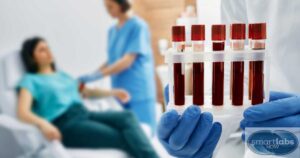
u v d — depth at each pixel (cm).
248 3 62
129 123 171
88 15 207
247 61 41
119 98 196
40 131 159
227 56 41
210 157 49
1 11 183
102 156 159
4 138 154
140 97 197
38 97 172
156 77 255
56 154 157
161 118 45
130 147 169
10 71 171
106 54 208
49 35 199
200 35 41
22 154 156
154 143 182
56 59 200
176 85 43
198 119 43
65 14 204
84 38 209
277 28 61
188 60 42
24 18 192
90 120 176
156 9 279
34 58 177
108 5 192
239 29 41
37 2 195
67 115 174
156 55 284
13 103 167
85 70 209
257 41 41
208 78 43
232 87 42
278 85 62
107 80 200
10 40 187
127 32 191
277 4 60
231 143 54
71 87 185
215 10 64
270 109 42
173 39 42
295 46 60
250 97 43
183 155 48
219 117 43
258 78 41
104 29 207
